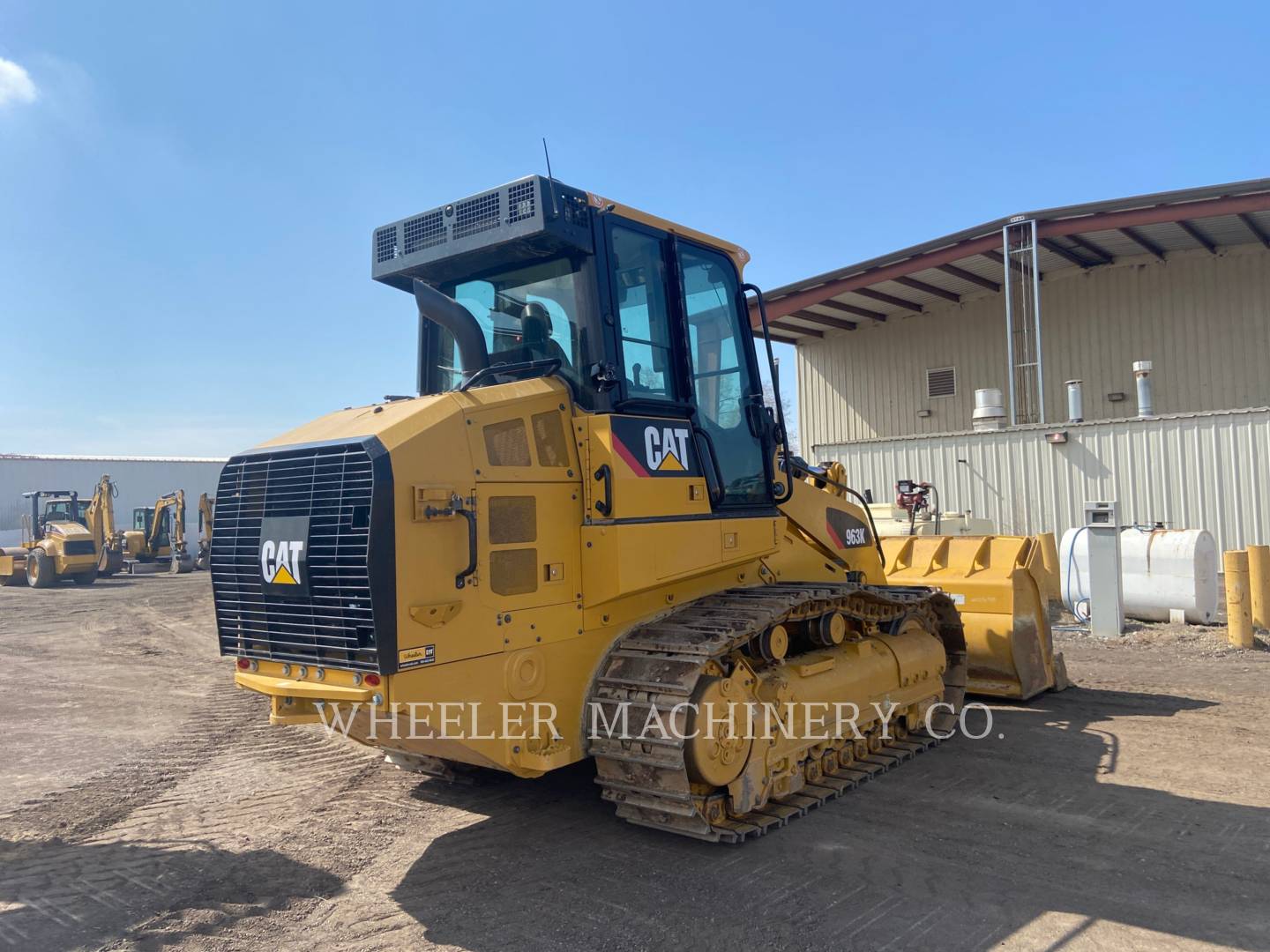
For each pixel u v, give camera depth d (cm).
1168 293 1755
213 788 571
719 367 535
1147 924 356
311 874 427
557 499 436
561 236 436
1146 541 1068
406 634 366
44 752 673
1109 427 1451
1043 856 425
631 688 433
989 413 1623
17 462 4159
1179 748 595
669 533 463
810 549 627
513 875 418
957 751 607
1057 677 764
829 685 528
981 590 746
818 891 392
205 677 999
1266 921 357
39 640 1341
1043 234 1578
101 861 450
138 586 2380
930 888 393
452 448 391
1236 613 922
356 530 368
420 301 446
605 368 443
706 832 429
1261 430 1314
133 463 4503
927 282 1897
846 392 2230
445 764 550
